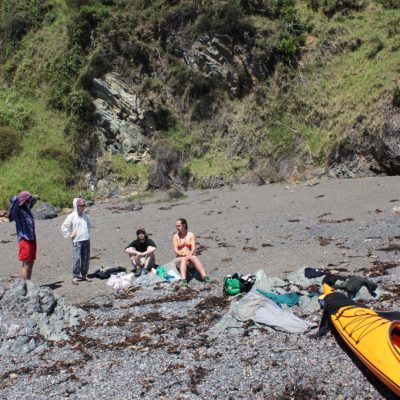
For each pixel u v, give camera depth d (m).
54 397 6.32
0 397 6.44
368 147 23.20
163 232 16.42
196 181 26.00
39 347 7.81
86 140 27.78
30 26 33.69
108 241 15.77
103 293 10.70
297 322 7.62
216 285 10.41
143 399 6.11
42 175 25.78
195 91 28.61
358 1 29.95
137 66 29.12
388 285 9.23
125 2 30.64
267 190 22.06
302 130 26.09
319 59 27.91
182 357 7.09
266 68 28.27
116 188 26.48
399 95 23.02
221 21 28.42
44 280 12.17
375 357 6.04
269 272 11.28
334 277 9.20
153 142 27.64
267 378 6.32
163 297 9.87
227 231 15.93
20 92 31.12
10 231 18.56
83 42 30.36
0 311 8.36
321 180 23.14
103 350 7.59
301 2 30.48
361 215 16.36
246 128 27.20
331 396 5.89
